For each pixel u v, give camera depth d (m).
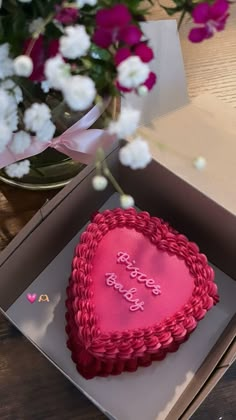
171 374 0.50
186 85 0.57
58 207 0.48
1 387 0.52
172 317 0.47
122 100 0.50
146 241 0.50
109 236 0.50
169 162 0.49
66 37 0.34
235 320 0.49
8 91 0.38
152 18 0.61
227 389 0.53
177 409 0.45
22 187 0.57
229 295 0.54
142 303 0.48
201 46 0.64
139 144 0.35
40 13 0.38
